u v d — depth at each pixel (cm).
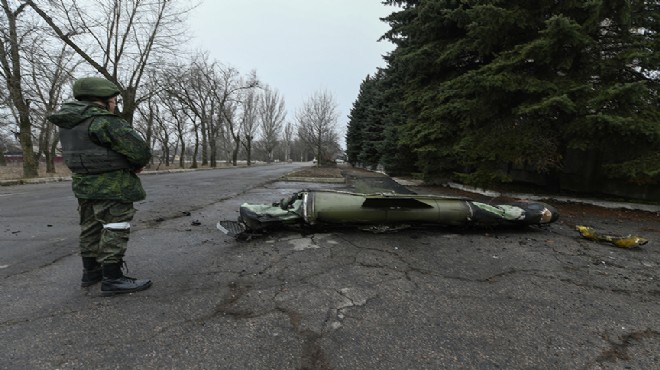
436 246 389
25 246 377
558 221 551
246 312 226
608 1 621
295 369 169
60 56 1534
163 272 297
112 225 248
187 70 2114
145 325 207
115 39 1752
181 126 3509
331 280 283
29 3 1300
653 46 647
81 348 182
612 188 781
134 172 264
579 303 249
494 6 716
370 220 421
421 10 938
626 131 593
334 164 3291
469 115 841
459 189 1059
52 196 845
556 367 175
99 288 261
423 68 1038
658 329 215
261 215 404
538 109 667
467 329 210
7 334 194
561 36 632
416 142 1040
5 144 3456
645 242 388
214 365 171
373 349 187
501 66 729
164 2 1803
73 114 236
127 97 1862
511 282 287
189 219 539
